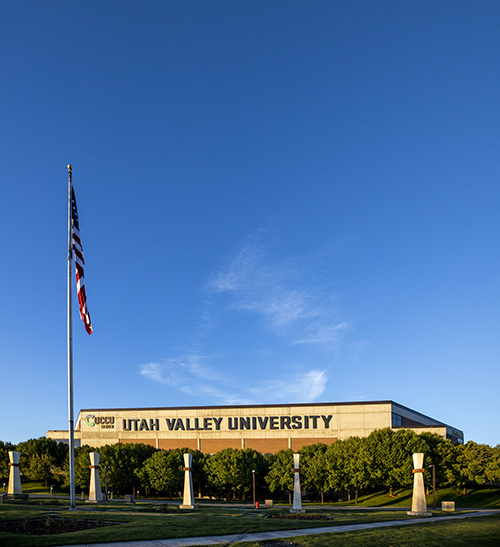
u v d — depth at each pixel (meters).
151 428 126.88
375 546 30.25
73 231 45.75
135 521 36.34
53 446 113.56
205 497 107.19
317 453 98.31
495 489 92.38
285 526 36.69
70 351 44.31
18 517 34.66
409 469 87.56
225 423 122.81
